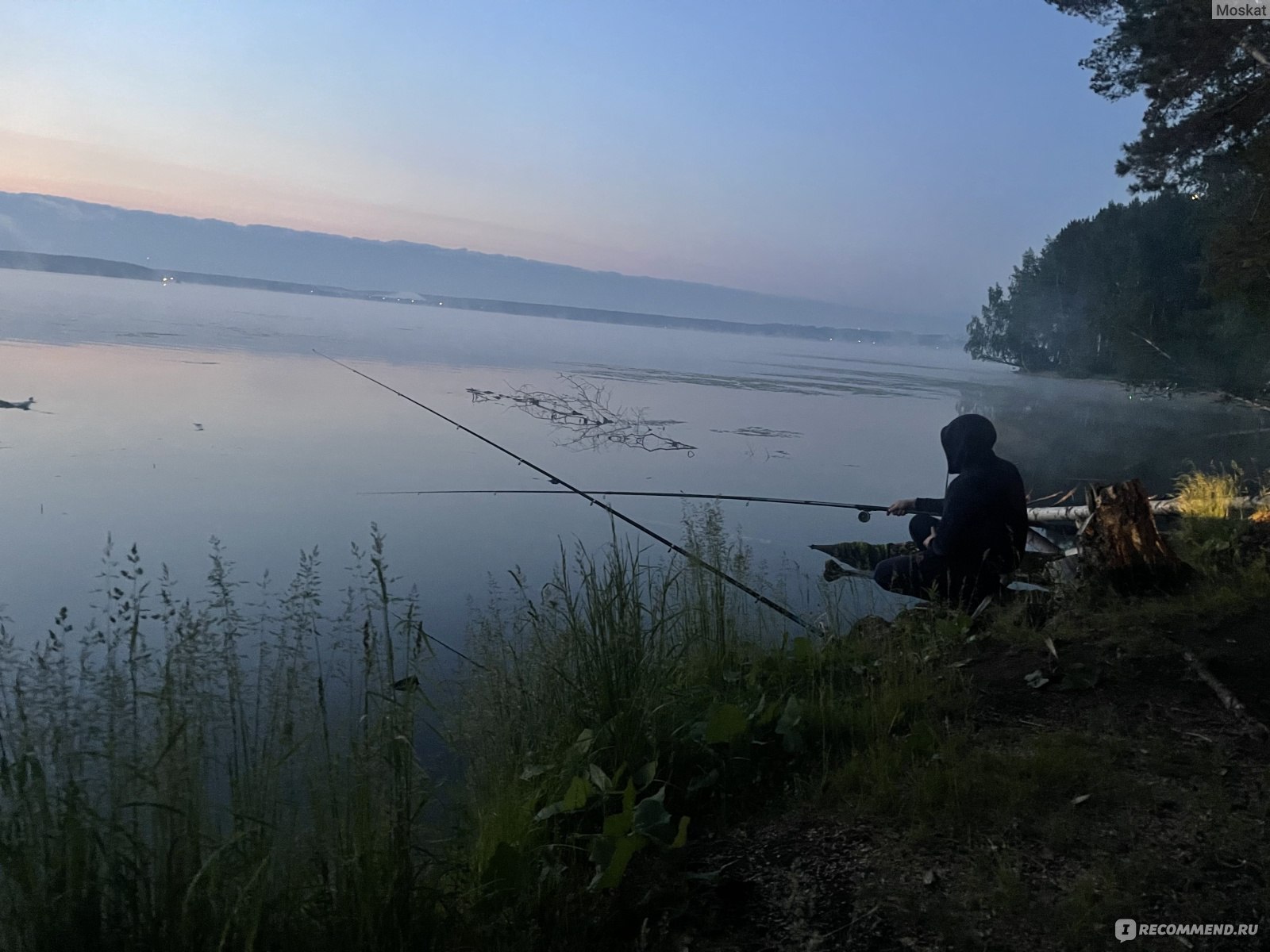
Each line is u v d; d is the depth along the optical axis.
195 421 16.80
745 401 29.36
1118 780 3.31
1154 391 32.91
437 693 4.67
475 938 2.65
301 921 2.47
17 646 5.61
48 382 19.91
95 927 2.26
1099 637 4.79
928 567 6.00
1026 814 3.12
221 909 2.35
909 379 52.47
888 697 4.12
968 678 4.41
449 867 3.03
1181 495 8.92
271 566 8.24
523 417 21.06
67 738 2.50
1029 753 3.58
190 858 2.40
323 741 3.04
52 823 2.32
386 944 2.48
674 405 26.12
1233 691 4.01
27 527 9.04
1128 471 17.30
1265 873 2.73
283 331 47.34
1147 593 5.40
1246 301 20.08
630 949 2.65
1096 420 28.84
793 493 14.20
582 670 4.00
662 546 9.94
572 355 47.78
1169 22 16.23
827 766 3.60
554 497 12.59
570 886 2.92
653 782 3.57
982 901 2.68
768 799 3.50
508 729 3.76
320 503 11.16
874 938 2.56
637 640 4.05
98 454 13.11
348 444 15.93
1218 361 27.94
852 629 5.68
